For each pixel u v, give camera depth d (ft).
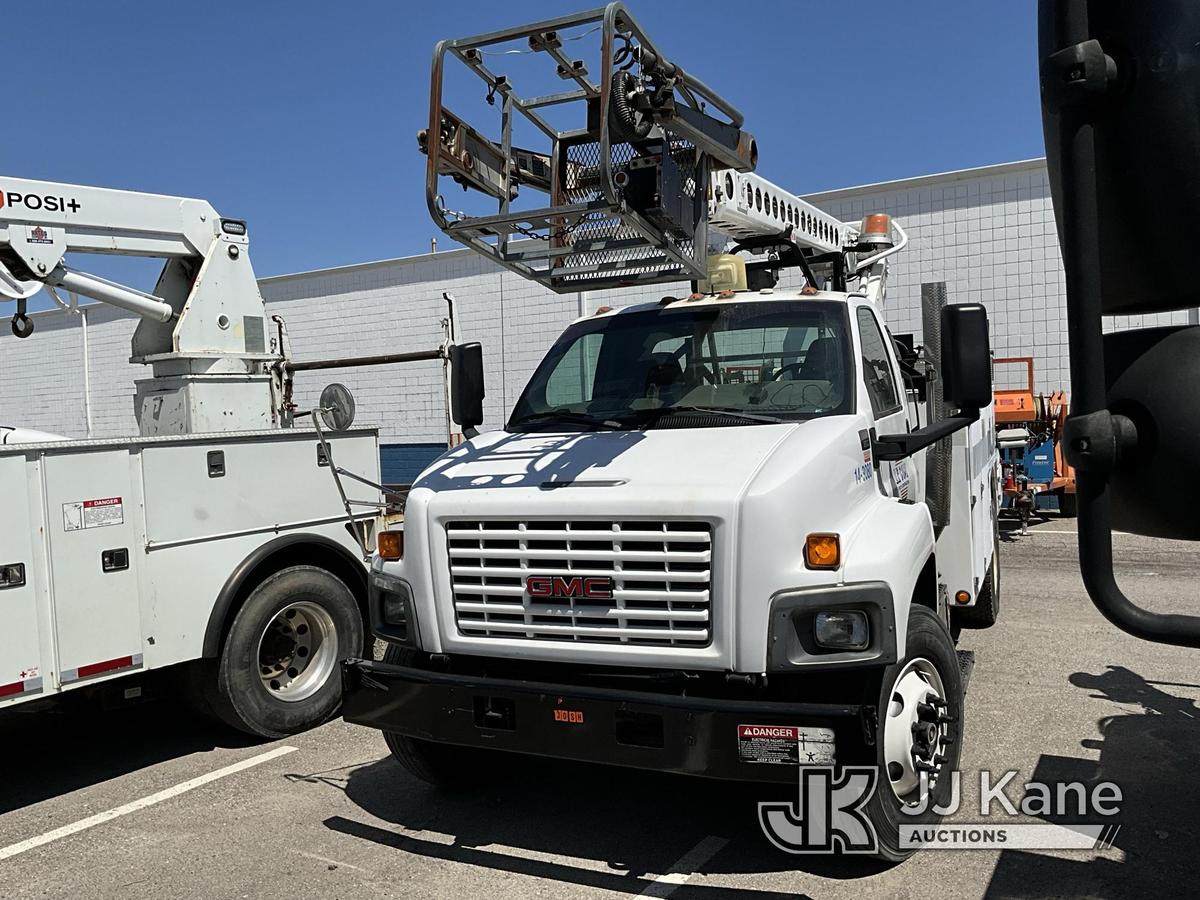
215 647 17.29
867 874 12.17
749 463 11.78
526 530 12.10
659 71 12.61
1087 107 5.56
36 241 18.86
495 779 15.97
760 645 10.96
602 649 11.67
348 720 13.37
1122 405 5.80
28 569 14.85
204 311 21.17
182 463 17.07
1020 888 11.64
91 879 12.80
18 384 87.15
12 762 17.93
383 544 13.53
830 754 10.43
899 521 12.50
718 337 15.49
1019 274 46.78
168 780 16.53
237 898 12.12
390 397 67.36
